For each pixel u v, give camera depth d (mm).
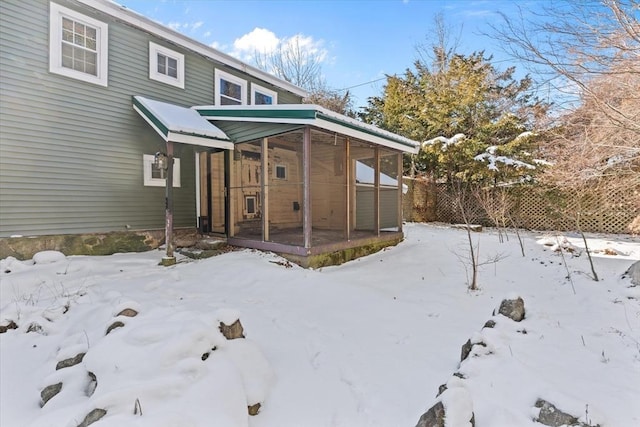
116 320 2955
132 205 7402
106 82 6988
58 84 6336
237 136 7082
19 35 5898
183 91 8477
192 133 6363
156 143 7777
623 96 5348
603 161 6586
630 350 2869
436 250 7809
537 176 10586
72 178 6527
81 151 6645
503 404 2170
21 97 5922
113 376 2230
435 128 14523
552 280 5309
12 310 3906
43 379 2818
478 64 16938
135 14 7285
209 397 2102
